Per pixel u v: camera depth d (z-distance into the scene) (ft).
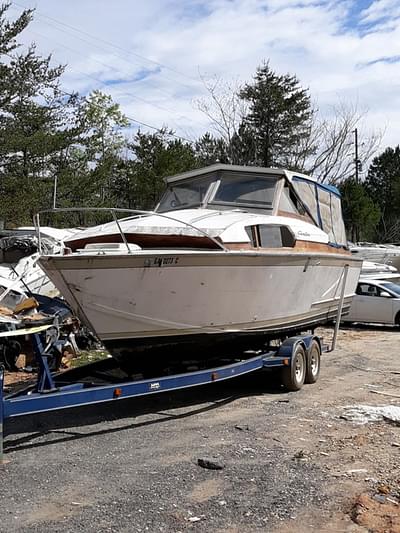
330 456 20.49
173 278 24.30
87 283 23.09
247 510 15.98
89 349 38.19
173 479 18.20
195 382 25.21
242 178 32.48
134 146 125.80
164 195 34.17
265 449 21.27
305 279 31.78
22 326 26.00
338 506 16.28
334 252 35.99
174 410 27.04
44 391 21.94
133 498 16.72
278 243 29.53
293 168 134.00
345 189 161.58
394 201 216.74
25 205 82.12
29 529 14.82
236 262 25.86
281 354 30.81
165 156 118.83
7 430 23.58
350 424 24.70
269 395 30.19
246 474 18.66
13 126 83.25
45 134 86.43
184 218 27.81
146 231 26.14
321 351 35.42
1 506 16.21
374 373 37.06
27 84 85.15
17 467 19.31
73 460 20.01
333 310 38.14
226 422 24.99
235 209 31.53
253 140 134.31
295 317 32.22
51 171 94.12
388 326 69.10
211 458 19.99
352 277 40.57
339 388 32.12
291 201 33.37
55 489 17.40
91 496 16.88
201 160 132.36
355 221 164.14
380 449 21.25
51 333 25.73
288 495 17.01
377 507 16.11
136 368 27.14
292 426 24.34
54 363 26.66
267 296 28.63
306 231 32.04
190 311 25.55
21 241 48.78
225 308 26.66
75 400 21.56
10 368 32.68
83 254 22.58
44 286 41.47
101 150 123.03
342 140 136.46
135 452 20.90
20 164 85.40
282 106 133.59
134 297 23.94
